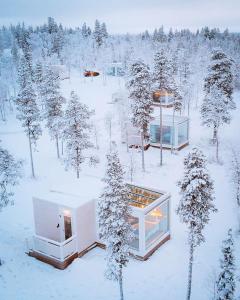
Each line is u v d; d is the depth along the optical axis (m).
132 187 26.34
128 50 113.75
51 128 44.56
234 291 18.67
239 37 182.38
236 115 62.00
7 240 25.66
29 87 39.69
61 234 24.06
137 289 20.17
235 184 33.06
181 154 44.25
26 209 31.50
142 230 22.38
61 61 123.00
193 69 89.12
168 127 44.88
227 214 30.66
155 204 23.45
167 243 25.36
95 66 112.88
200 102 76.19
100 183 27.11
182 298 19.55
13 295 19.52
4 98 78.12
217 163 41.12
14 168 23.61
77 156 35.19
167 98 64.25
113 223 17.33
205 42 155.12
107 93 80.19
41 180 38.44
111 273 17.84
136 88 38.06
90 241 24.20
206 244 25.55
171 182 37.16
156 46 126.44
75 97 34.78
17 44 158.62
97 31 131.50
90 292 19.91
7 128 60.12
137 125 39.16
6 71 108.81
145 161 42.44
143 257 22.80
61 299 19.34
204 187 17.64
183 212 18.03
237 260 23.48
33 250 23.30
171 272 21.83
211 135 51.03
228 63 47.50
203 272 21.91
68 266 22.30
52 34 162.75
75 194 24.86
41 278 21.12
